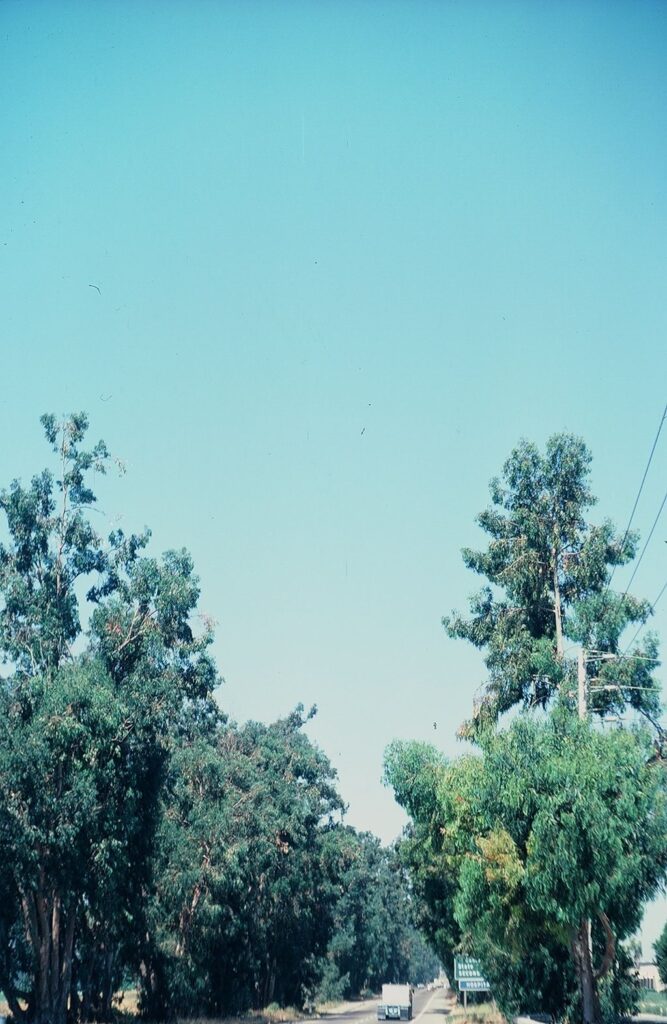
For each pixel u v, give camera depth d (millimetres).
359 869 116062
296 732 92312
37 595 46281
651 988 92500
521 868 28109
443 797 33000
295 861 71938
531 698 47531
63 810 40938
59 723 41156
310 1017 83688
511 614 49312
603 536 48125
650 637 45250
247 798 63969
